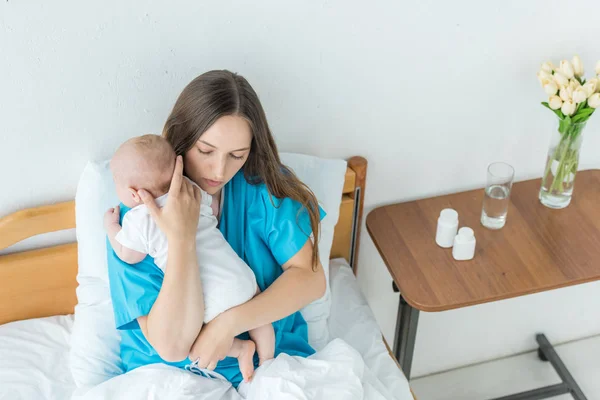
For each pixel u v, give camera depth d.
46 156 1.42
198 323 1.19
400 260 1.53
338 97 1.52
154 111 1.43
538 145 1.74
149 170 1.12
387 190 1.72
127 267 1.20
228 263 1.22
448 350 2.13
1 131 1.36
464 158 1.72
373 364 1.44
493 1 1.47
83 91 1.36
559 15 1.53
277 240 1.32
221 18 1.35
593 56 1.62
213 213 1.31
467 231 1.51
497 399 1.94
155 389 1.22
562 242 1.56
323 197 1.53
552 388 1.97
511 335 2.15
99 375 1.37
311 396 1.19
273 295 1.27
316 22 1.40
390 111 1.58
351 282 1.65
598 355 2.17
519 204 1.68
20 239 1.46
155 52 1.35
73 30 1.28
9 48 1.27
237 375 1.31
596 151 1.79
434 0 1.43
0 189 1.44
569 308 2.12
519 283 1.46
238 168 1.23
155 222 1.15
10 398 1.34
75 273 1.54
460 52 1.53
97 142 1.44
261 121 1.20
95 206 1.41
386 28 1.45
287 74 1.45
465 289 1.45
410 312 1.56
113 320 1.41
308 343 1.45
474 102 1.62
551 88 1.44
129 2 1.28
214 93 1.14
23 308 1.55
